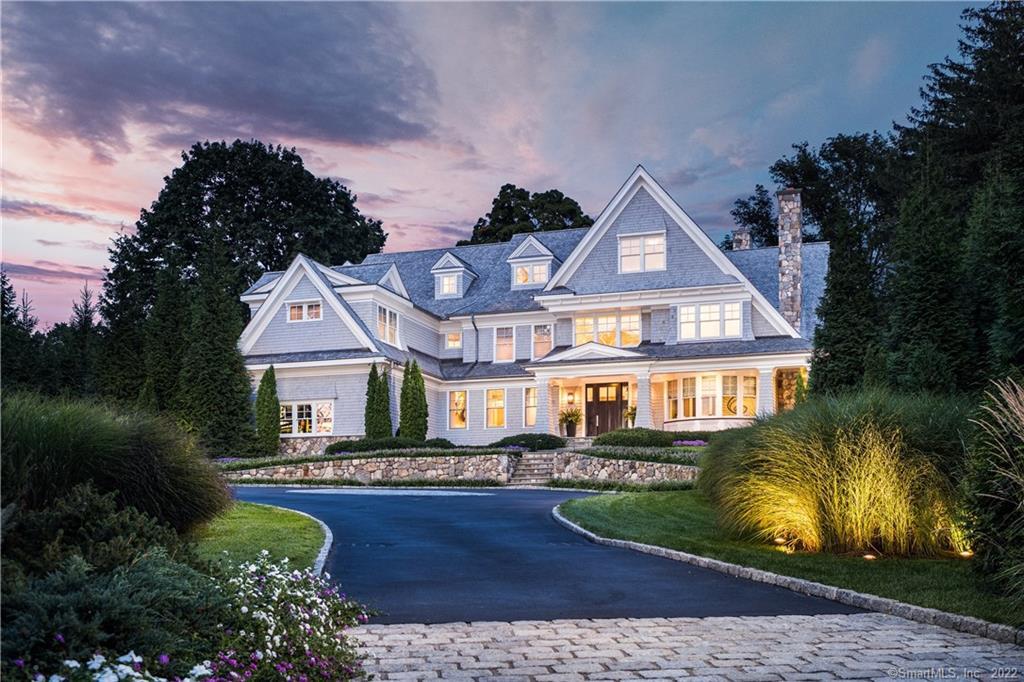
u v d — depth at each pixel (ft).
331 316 116.06
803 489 38.93
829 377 67.10
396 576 36.27
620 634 25.41
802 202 195.00
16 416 27.32
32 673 14.23
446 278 135.85
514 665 21.80
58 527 21.95
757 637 24.91
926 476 36.91
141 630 16.34
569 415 115.75
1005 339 44.68
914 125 171.32
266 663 18.02
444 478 93.91
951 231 58.44
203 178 190.49
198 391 109.50
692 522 50.55
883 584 30.99
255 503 65.21
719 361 106.73
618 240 118.73
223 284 116.16
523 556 41.83
